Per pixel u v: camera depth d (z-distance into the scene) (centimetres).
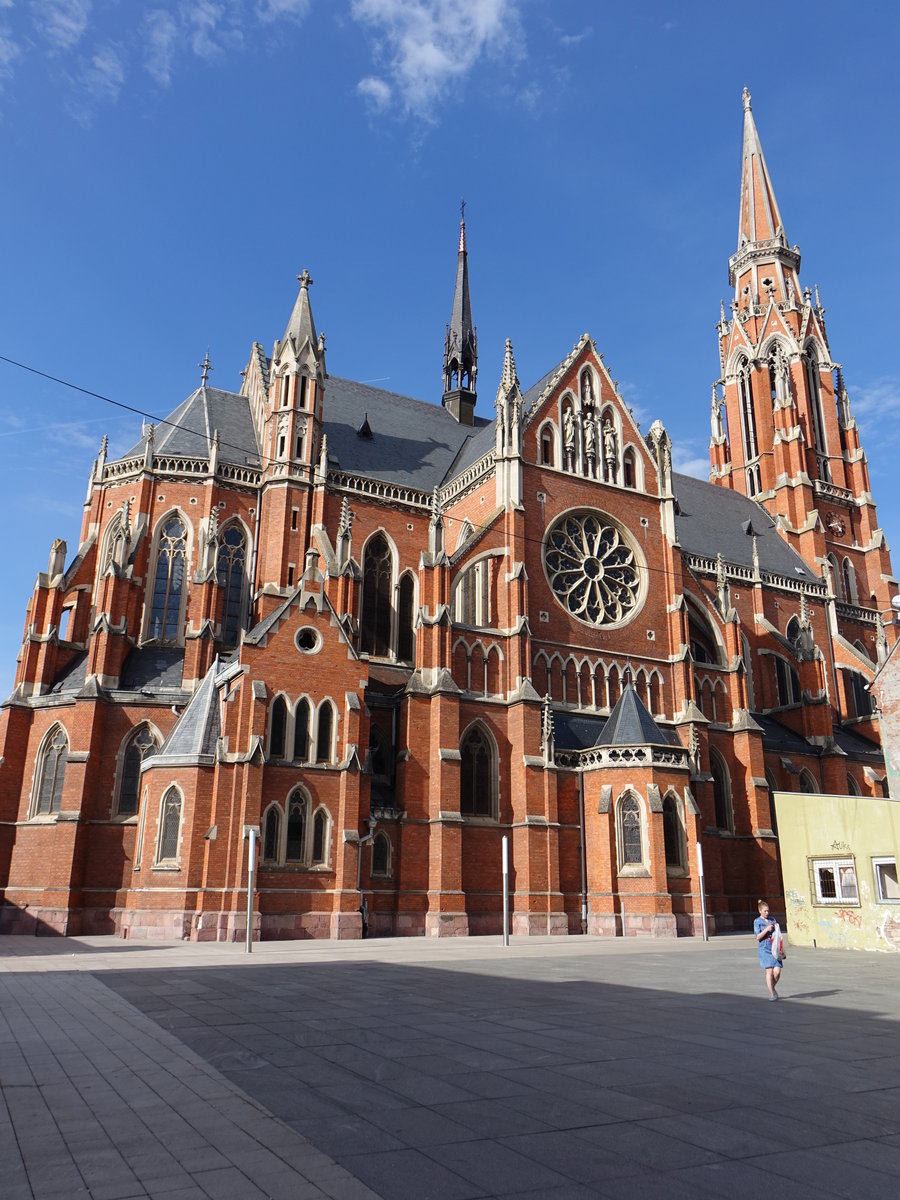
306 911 4678
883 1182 938
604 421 6994
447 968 3141
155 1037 1734
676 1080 1394
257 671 4866
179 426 6800
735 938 5150
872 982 2814
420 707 5472
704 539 8506
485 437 7606
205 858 4569
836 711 8406
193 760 4775
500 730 5703
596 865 5469
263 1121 1150
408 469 7344
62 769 5300
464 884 5322
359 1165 980
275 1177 941
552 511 6475
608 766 5562
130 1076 1404
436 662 5553
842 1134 1109
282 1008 2119
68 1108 1213
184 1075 1410
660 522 6938
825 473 10031
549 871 5375
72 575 6134
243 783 4650
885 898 4216
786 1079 1406
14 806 5269
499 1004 2220
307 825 4803
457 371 9044
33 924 4934
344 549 5847
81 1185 916
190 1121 1151
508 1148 1044
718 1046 1680
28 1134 1094
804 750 7194
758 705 7969
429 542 6297
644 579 6706
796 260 10712
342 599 5691
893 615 9025
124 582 5575
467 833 5412
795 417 9794
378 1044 1667
